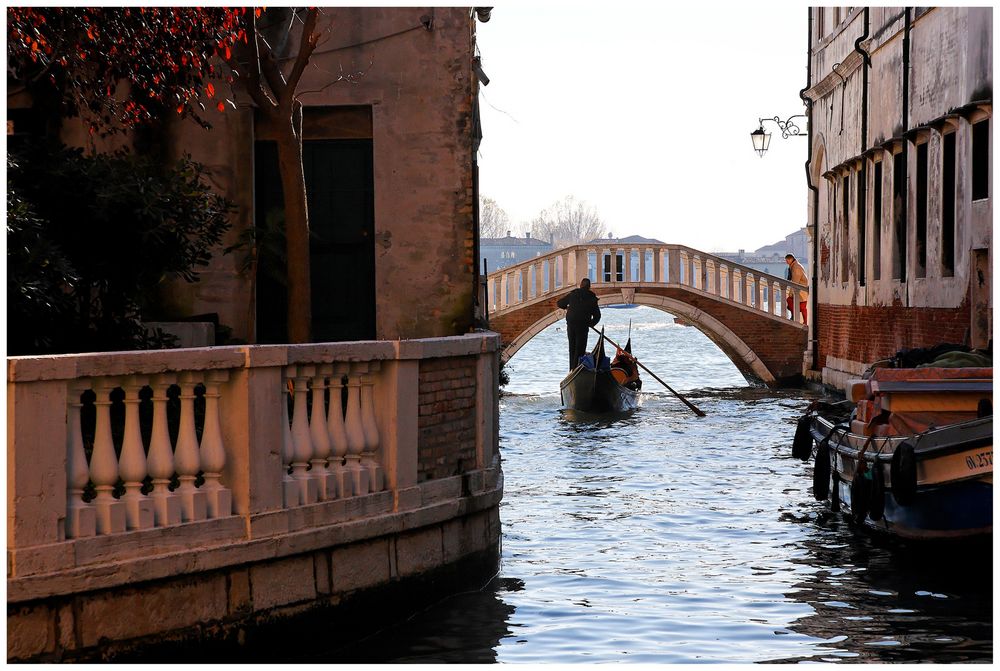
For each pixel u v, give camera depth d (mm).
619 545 12125
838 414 14328
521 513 13938
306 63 11750
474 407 9969
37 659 6672
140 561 7062
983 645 8703
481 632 8922
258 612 7789
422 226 13680
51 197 9922
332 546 8258
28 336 9617
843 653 8508
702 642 8789
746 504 14453
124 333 10570
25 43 10172
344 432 8531
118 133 13070
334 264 13906
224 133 13430
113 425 9875
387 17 13586
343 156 13859
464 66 13602
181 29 11016
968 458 10758
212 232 11195
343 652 8383
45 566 6652
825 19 29359
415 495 9031
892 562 11352
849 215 26906
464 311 13719
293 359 7957
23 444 6594
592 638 8852
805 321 32688
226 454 7699
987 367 12086
